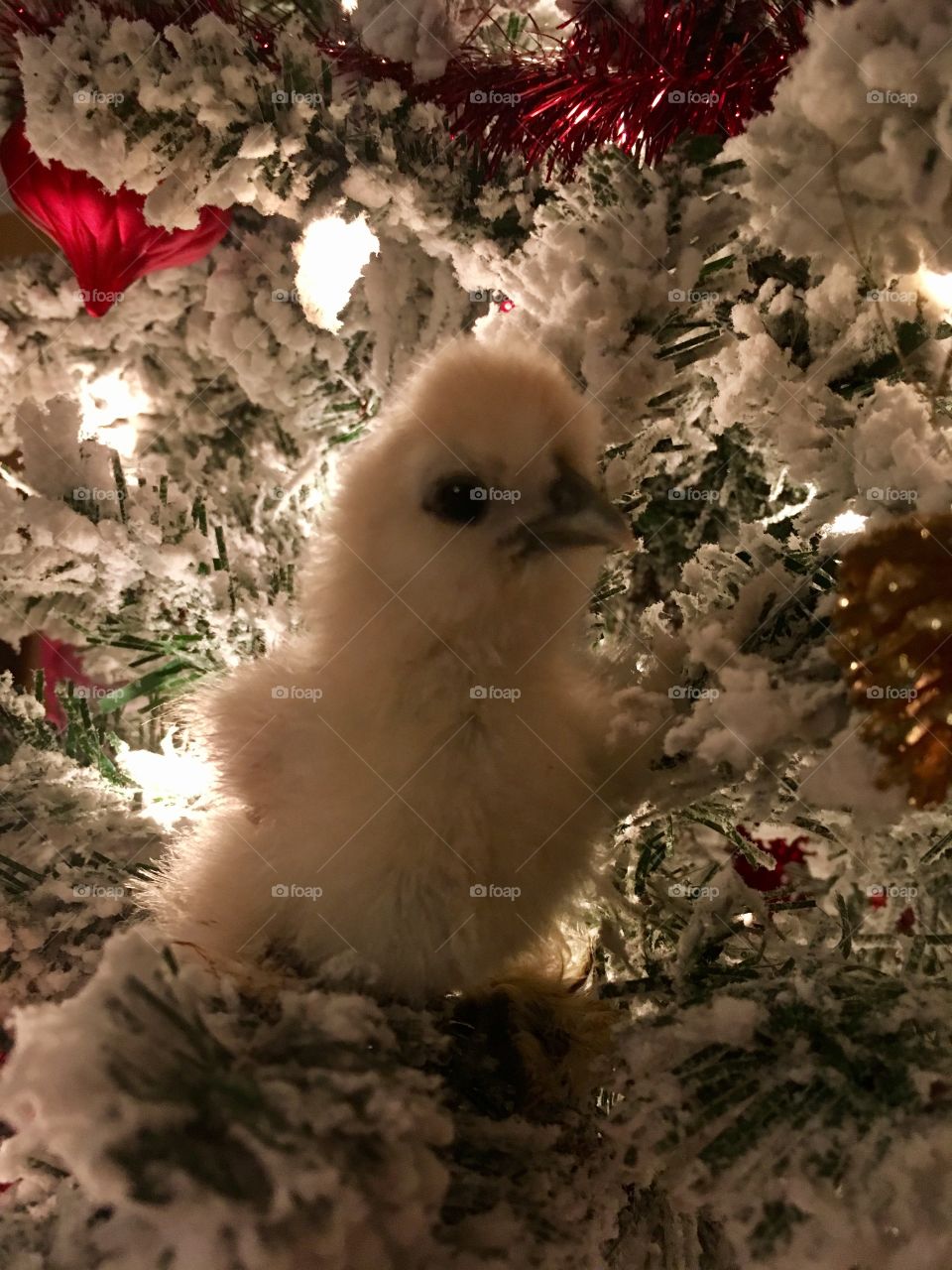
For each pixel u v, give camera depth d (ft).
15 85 0.79
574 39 0.65
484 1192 0.49
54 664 1.00
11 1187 0.56
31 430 0.75
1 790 0.74
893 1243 0.42
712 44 0.62
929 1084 0.44
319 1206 0.41
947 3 0.42
